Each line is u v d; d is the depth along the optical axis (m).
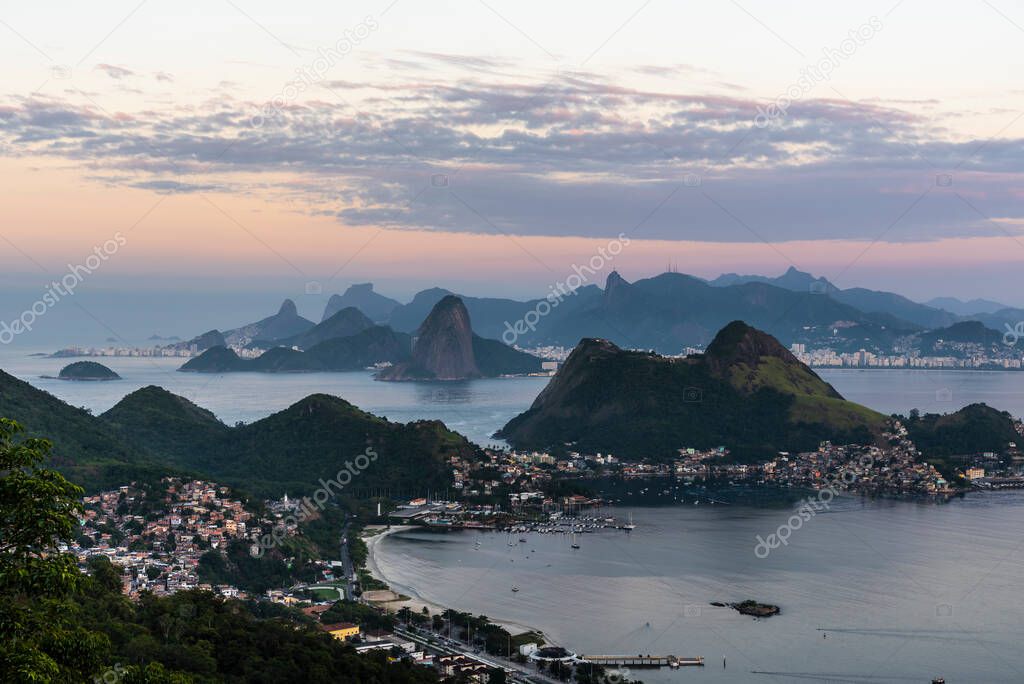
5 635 71.12
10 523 73.12
